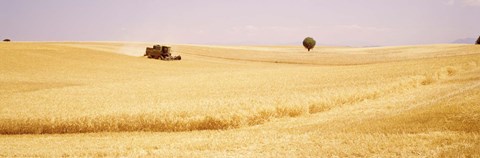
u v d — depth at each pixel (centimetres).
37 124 1503
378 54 8325
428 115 1165
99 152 1016
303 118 1572
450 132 968
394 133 1034
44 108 1794
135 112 1559
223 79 3394
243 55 9144
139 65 5747
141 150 1027
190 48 10800
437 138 916
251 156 912
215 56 8844
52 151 1061
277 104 1659
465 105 1183
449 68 2986
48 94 2450
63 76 4069
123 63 5881
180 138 1245
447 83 2308
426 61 4191
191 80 3400
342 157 855
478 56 4188
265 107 1570
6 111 1702
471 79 2350
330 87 2323
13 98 2225
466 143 862
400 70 3253
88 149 1073
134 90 2678
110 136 1383
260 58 8425
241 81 3144
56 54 6281
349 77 3033
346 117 1470
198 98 2092
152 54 7038
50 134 1480
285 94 2058
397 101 1781
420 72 2808
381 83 2295
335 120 1416
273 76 3541
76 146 1148
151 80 3478
